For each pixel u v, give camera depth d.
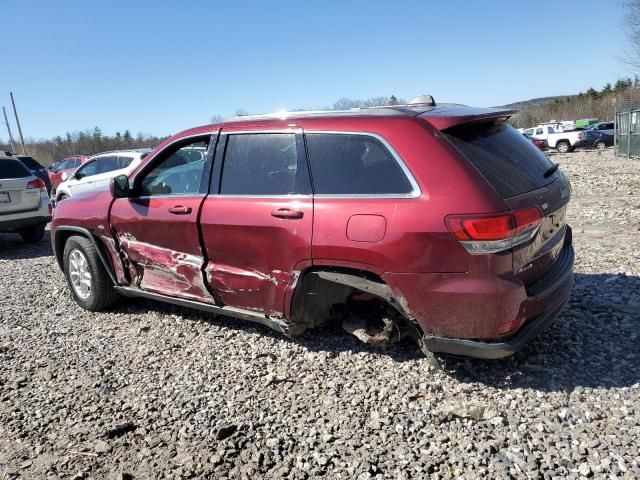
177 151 4.51
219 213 3.99
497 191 3.11
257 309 3.96
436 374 3.58
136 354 4.30
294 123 3.77
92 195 5.26
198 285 4.27
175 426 3.25
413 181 3.22
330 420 3.20
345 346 4.11
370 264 3.30
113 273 5.04
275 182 3.79
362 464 2.78
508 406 3.20
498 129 3.67
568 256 3.86
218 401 3.50
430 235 3.11
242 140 4.05
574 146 34.62
